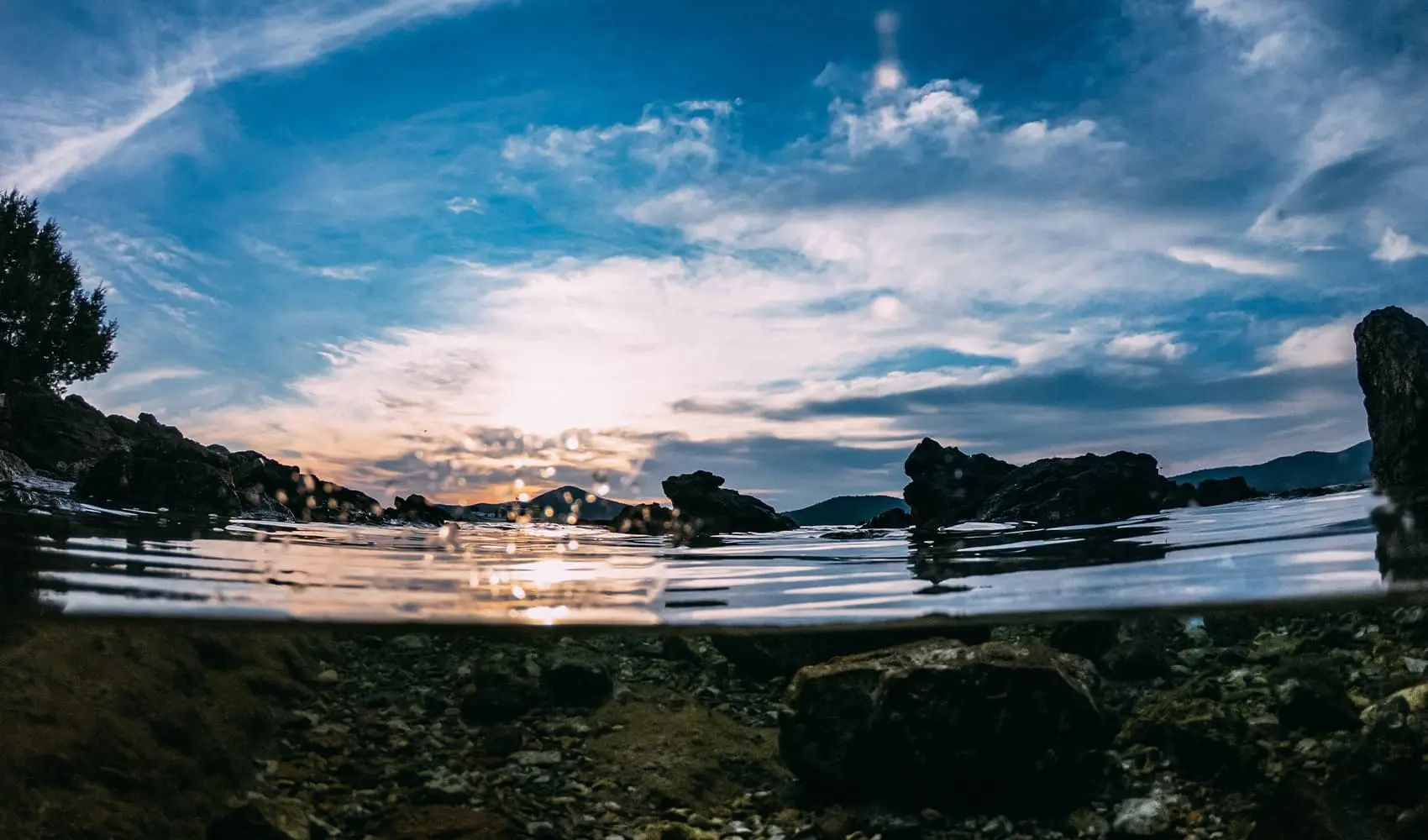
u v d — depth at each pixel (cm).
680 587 720
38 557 655
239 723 705
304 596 664
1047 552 795
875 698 715
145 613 651
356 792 677
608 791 706
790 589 722
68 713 589
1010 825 678
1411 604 751
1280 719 714
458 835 623
